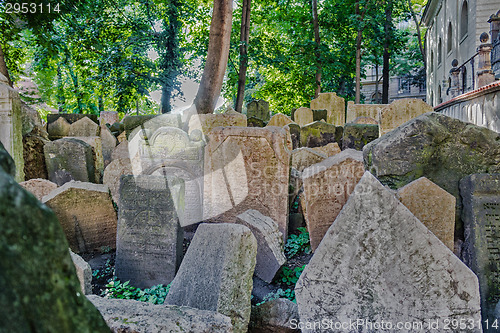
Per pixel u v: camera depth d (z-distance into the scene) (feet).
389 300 7.09
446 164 13.02
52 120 46.60
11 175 2.62
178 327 7.20
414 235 6.98
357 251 7.29
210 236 10.17
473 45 54.19
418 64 117.91
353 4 67.10
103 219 17.31
